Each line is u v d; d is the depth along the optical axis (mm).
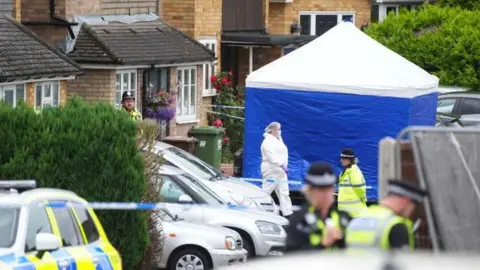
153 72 123500
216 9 141375
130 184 67062
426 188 49406
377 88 96125
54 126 66688
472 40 141250
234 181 87938
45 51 102125
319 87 97438
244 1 152000
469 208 49312
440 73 142875
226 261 72375
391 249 40125
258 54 155625
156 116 122062
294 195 99250
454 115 121438
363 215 43312
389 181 43844
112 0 123125
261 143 99188
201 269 72312
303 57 100125
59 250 51781
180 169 84938
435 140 49906
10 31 101312
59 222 53219
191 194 79812
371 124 96750
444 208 49250
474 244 49125
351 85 96688
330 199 44844
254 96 99125
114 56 113750
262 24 155500
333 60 99312
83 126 66875
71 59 109562
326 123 97562
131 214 67062
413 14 150000
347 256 37281
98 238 56281
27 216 51125
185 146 112188
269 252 78875
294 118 98312
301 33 176750
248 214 79438
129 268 67812
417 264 36406
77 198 56031
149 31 125188
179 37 128250
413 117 96875
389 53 100500
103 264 54625
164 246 72312
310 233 44562
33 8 111750
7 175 65938
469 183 49562
